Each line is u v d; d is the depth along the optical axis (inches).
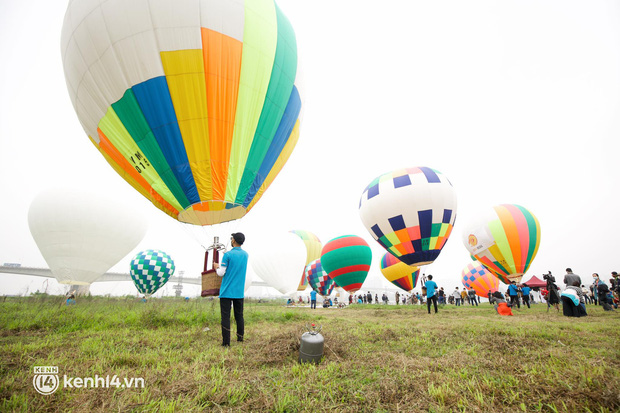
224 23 255.0
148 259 1017.5
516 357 141.4
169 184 276.1
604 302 453.7
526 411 85.0
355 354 150.6
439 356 149.6
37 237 637.9
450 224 583.2
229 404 92.0
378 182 623.5
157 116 255.1
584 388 96.3
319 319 335.3
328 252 909.8
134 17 239.8
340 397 97.0
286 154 344.8
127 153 275.7
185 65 246.5
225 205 288.5
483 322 292.7
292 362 139.5
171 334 207.6
